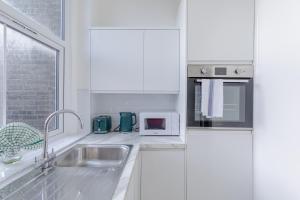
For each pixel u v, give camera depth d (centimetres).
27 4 164
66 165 164
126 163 140
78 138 208
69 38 226
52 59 207
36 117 180
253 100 198
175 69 229
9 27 141
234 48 199
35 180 118
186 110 199
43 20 189
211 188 199
